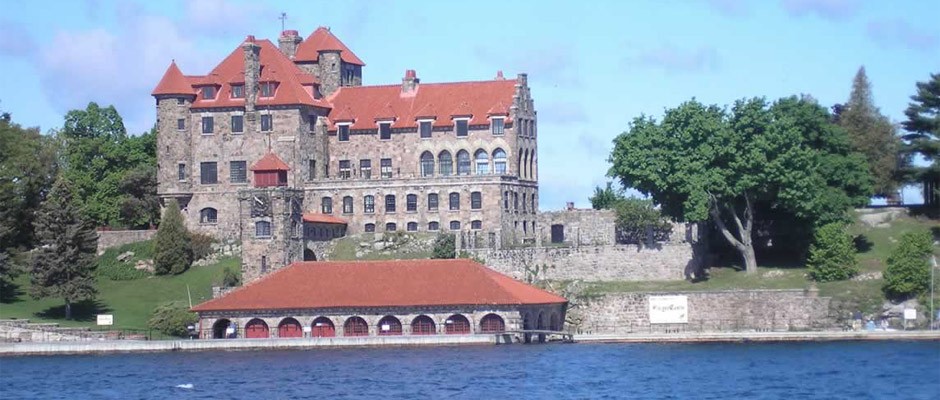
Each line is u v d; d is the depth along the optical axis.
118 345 186.38
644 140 193.88
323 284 193.12
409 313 188.50
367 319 188.75
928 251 188.75
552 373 158.62
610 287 195.88
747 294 189.00
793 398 141.88
